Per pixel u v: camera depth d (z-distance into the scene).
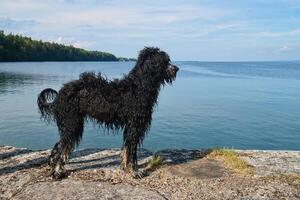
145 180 2.23
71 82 2.25
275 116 8.20
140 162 2.51
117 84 2.25
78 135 2.23
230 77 23.14
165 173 2.33
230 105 9.88
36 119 7.63
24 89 13.66
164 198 1.99
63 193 2.02
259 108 9.35
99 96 2.20
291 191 2.07
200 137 6.28
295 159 2.62
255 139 6.23
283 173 2.33
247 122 7.50
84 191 2.05
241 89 14.66
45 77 19.81
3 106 9.38
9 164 2.47
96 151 2.78
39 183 2.15
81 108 2.21
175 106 9.57
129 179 2.23
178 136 6.29
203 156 2.65
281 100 11.04
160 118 7.79
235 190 2.09
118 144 5.65
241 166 2.41
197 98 11.39
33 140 5.99
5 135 6.30
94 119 2.29
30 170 2.35
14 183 2.17
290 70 38.97
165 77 2.29
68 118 2.18
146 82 2.22
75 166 2.43
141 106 2.22
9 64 38.31
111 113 2.23
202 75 25.16
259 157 2.66
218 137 6.32
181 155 2.67
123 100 2.21
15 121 7.43
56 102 2.21
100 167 2.40
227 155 2.61
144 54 2.26
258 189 2.10
